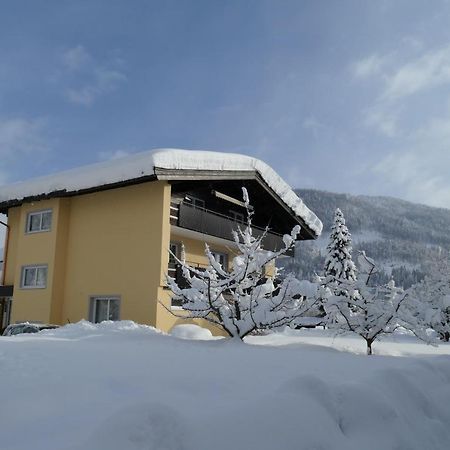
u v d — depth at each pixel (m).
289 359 6.15
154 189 16.22
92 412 3.06
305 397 3.18
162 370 4.59
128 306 15.99
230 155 17.83
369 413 3.47
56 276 17.95
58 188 17.95
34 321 18.12
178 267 16.27
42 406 3.15
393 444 3.32
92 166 18.16
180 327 12.32
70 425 2.79
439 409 4.36
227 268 21.12
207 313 10.42
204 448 2.45
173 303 15.88
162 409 2.58
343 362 6.00
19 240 19.47
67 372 4.21
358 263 10.49
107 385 3.80
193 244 19.44
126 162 16.16
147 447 2.35
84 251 17.83
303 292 10.09
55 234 18.19
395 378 4.31
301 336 14.97
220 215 19.50
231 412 2.79
